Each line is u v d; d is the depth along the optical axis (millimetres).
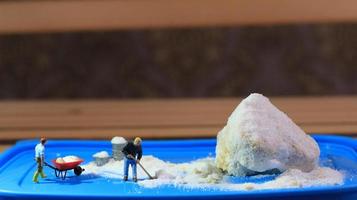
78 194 345
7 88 1051
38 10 777
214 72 1029
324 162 418
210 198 339
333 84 1017
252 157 379
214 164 408
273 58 1014
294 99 839
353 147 453
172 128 607
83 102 846
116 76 1035
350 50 1005
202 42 1021
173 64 1031
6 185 371
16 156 447
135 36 1021
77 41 1025
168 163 417
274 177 380
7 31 787
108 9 770
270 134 383
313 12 752
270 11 756
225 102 800
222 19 762
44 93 1047
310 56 1010
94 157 419
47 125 645
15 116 717
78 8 773
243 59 1020
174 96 1041
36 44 1030
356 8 746
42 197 347
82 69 1035
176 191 353
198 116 669
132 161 377
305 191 341
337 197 345
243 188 356
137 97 1043
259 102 395
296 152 385
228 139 394
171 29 1019
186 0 763
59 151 465
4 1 782
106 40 1023
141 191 355
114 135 582
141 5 766
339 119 634
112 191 355
